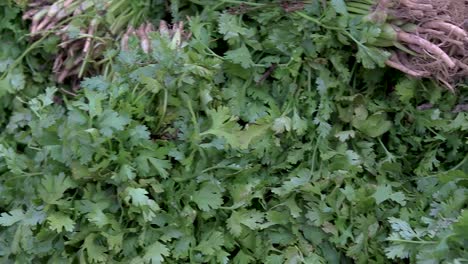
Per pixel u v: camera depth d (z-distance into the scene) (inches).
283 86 56.1
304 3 56.3
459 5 54.4
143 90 51.6
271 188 53.1
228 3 58.8
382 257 51.2
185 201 50.7
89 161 48.7
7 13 62.6
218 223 51.8
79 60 59.6
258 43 56.4
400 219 50.3
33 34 59.9
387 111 57.5
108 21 59.4
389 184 54.7
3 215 50.9
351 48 56.7
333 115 57.2
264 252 51.6
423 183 54.6
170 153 50.3
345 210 52.5
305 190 52.4
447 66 53.7
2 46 63.3
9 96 62.1
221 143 50.8
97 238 49.6
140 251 49.7
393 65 54.2
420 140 56.9
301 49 55.7
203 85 52.6
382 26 53.9
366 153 56.2
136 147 49.7
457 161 56.4
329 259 52.3
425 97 56.7
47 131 50.8
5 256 53.3
